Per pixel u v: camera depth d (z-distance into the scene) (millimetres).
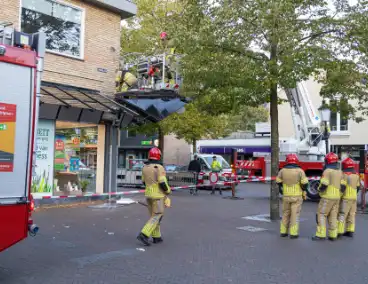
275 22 9789
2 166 4848
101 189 13703
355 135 28906
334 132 29672
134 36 18453
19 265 6176
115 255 6871
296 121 17609
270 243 7973
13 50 4949
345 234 8953
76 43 13008
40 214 10945
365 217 11836
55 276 5656
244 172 20094
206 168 19969
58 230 8891
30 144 5113
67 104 11719
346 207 8703
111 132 13805
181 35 10867
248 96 10828
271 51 10562
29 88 5109
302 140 17375
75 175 13023
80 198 13000
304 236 8727
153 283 5434
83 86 13023
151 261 6531
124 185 20969
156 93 13172
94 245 7574
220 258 6770
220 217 11078
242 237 8484
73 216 10781
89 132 13391
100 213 11375
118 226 9492
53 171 12352
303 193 8523
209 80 10562
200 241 8047
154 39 18109
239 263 6480
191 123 21000
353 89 11438
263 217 11133
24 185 5062
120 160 37625
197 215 11375
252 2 10016
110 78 13875
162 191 7730
